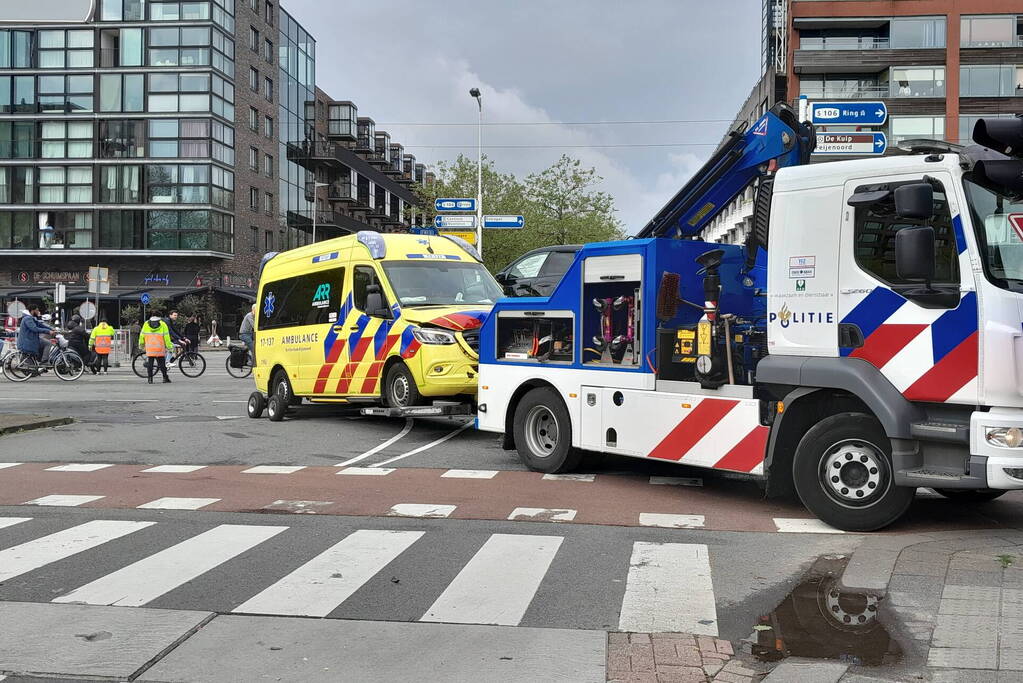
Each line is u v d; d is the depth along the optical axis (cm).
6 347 2653
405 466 1002
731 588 535
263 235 6000
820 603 503
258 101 5909
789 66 5366
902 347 645
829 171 693
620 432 852
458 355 1168
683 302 828
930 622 462
